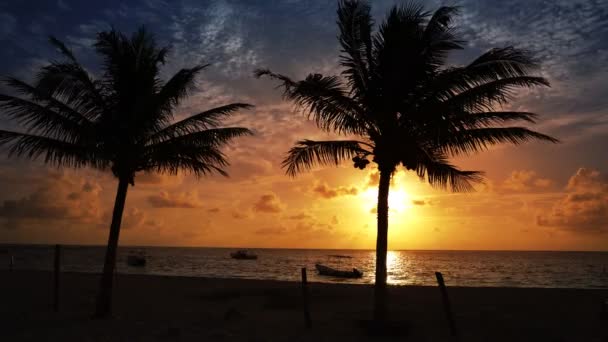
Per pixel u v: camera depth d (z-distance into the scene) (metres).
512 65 9.62
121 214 12.90
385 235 11.02
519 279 51.91
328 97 11.32
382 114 10.90
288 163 12.02
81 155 12.43
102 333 11.07
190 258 119.38
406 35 10.83
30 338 10.52
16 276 25.86
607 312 13.31
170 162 13.03
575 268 82.25
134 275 28.14
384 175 11.06
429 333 11.42
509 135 10.33
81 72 12.02
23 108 11.27
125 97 12.83
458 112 10.41
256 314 14.32
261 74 11.09
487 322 12.91
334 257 150.88
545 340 10.77
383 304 10.95
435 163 11.78
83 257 109.38
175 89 12.84
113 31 13.09
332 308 15.65
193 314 14.29
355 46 10.96
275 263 95.94
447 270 75.38
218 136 13.05
